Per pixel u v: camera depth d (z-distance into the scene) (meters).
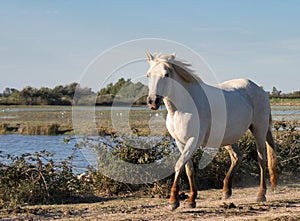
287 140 12.20
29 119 39.47
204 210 7.14
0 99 78.06
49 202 8.86
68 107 66.25
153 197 9.30
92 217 6.88
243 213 6.86
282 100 47.78
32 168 9.15
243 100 7.98
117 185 9.94
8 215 7.18
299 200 8.15
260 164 8.24
